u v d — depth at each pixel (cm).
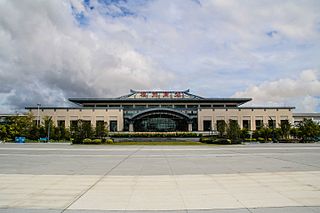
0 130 5697
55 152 2444
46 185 934
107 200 734
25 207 672
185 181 997
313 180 1001
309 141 5281
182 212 631
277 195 777
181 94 8688
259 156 1994
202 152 2428
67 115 7194
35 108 7200
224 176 1098
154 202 713
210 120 7300
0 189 873
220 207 665
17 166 1446
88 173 1195
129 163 1577
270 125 7238
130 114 7425
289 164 1478
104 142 4419
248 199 736
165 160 1744
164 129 7444
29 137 5934
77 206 679
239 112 7319
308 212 622
